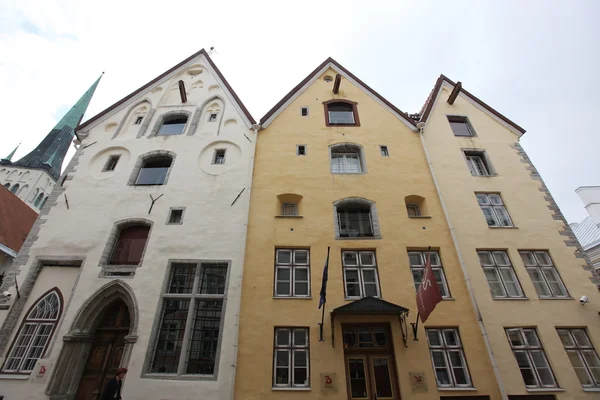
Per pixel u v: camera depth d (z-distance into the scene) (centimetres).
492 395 1079
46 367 1128
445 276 1310
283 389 1077
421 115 2066
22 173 4972
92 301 1255
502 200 1557
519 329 1205
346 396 1070
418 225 1438
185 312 1249
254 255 1337
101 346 1248
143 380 1097
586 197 2370
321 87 2055
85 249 1380
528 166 1683
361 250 1379
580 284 1303
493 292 1302
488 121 1898
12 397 1085
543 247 1398
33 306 1269
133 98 2028
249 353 1131
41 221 1462
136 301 1240
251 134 1767
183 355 1150
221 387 1084
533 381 1115
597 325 1211
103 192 1557
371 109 1931
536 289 1312
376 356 1170
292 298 1241
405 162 1667
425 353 1141
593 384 1112
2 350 1169
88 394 1157
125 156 1723
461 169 1648
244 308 1216
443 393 1079
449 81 2105
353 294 1282
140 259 1387
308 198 1513
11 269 1331
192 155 1689
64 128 5844
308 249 1377
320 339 1158
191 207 1492
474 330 1189
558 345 1166
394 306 1126
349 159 1728
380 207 1491
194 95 2041
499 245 1395
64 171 1653
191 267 1349
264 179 1579
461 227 1440
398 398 1101
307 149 1708
